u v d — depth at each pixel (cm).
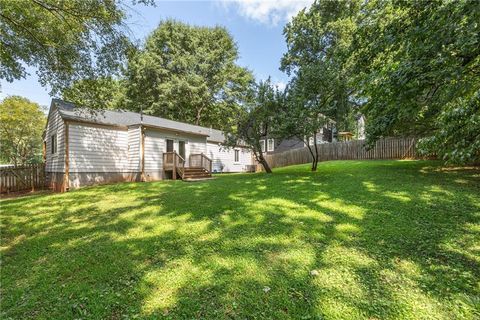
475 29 273
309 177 968
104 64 867
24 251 396
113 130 1309
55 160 1241
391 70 392
